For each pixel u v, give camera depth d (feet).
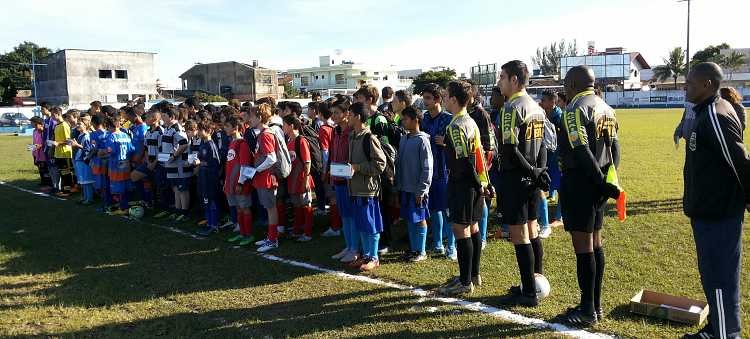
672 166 42.09
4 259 21.53
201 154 25.48
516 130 14.11
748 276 16.40
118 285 18.19
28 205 33.55
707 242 11.34
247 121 24.62
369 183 18.84
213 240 24.29
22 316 15.56
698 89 11.18
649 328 13.32
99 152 30.58
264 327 14.37
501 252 20.52
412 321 14.42
